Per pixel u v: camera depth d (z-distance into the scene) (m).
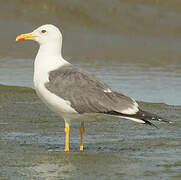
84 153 12.26
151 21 45.66
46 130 14.84
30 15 42.31
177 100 20.88
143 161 11.48
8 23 40.72
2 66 28.55
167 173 10.48
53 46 12.89
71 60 32.16
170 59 34.59
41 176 10.20
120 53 36.41
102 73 27.23
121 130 15.02
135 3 47.47
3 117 16.34
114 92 12.19
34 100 19.33
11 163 11.19
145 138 14.02
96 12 44.53
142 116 11.81
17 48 35.88
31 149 12.58
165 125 15.80
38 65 12.80
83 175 10.30
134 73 27.70
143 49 39.16
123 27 43.91
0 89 21.12
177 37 43.81
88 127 15.35
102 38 41.62
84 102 11.99
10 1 43.72
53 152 12.30
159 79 25.94
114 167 10.95
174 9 48.16
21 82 23.73
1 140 13.48
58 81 12.28
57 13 43.31
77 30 42.12
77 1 44.88
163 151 12.48
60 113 12.55
